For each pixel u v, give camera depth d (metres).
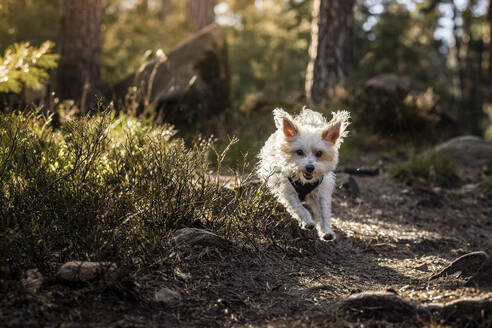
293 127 4.57
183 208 3.96
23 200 3.52
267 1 22.39
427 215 6.62
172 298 3.05
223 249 3.85
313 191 4.62
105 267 2.98
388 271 4.23
